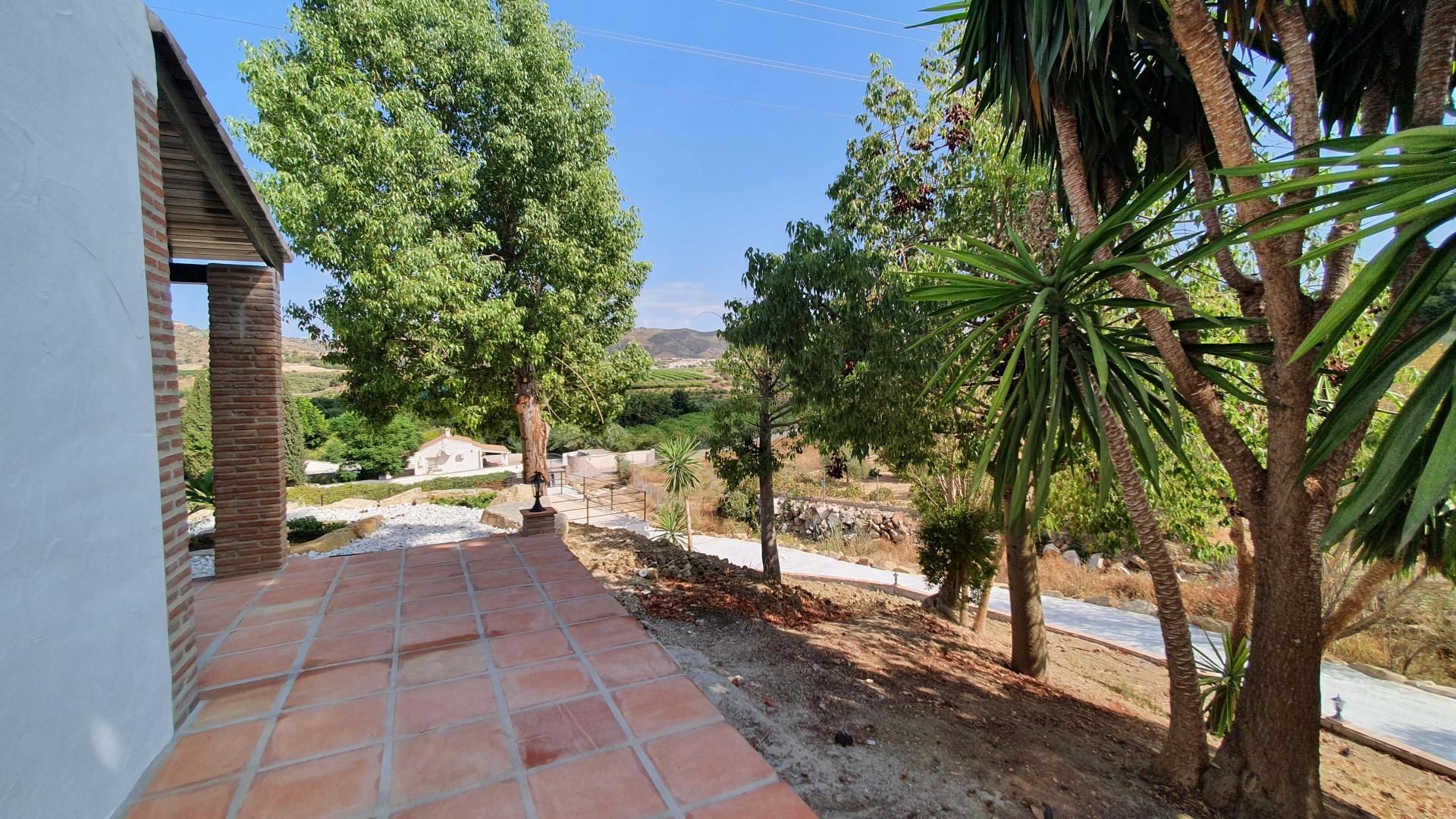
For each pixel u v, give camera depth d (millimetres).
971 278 3805
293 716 2582
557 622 3711
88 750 1837
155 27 2490
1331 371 4504
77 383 1841
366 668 3059
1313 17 3664
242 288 4812
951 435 7062
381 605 4035
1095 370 3822
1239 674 5121
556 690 2814
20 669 1556
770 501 8266
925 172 7219
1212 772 3848
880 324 5699
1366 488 2186
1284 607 3615
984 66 4230
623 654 3232
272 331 4906
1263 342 3709
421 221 7891
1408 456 2178
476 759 2266
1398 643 8719
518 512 11000
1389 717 6973
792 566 13375
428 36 8375
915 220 7297
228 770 2189
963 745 4184
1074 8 3309
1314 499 3568
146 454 2242
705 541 15719
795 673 5055
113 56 2115
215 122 3084
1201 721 4012
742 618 6469
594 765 2221
